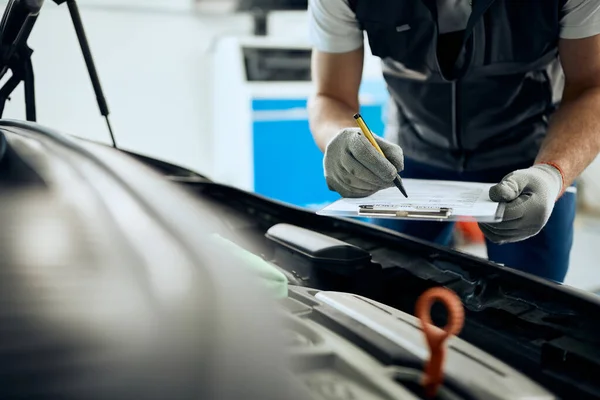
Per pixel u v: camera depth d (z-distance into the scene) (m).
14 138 0.43
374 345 0.37
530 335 0.45
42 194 0.34
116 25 2.29
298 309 0.42
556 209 0.96
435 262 0.58
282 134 2.38
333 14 0.86
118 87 2.36
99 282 0.27
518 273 0.51
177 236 0.30
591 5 0.72
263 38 2.40
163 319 0.26
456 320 0.31
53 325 0.25
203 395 0.23
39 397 0.23
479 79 0.89
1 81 0.73
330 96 0.94
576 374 0.40
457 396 0.32
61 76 2.22
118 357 0.24
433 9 0.78
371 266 0.57
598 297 0.45
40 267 0.28
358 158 0.63
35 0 0.59
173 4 2.40
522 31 0.80
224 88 2.42
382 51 0.90
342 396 0.31
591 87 0.78
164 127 2.52
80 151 0.38
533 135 0.95
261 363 0.26
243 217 0.71
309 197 2.49
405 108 1.02
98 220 0.31
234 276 0.29
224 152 2.50
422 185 0.72
